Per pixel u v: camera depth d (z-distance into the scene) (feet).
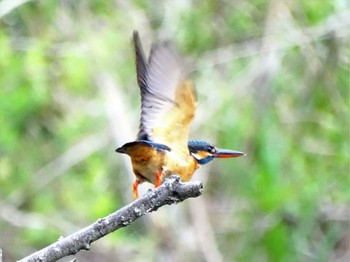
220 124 41.29
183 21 43.16
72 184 46.09
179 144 17.74
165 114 17.84
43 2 44.29
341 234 44.27
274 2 42.88
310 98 43.01
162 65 17.53
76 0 44.80
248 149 41.52
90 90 45.09
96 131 44.98
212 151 21.17
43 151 45.93
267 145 41.16
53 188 46.24
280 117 42.52
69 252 14.53
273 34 42.65
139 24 43.86
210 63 42.96
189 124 17.87
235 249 43.86
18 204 46.39
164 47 17.46
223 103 41.29
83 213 45.55
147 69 17.44
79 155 44.68
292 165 42.65
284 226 42.70
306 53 42.45
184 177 17.42
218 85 42.04
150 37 43.04
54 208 45.98
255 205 43.32
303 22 42.65
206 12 43.75
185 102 17.75
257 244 43.62
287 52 43.24
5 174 44.83
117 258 44.29
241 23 44.16
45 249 14.47
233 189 43.16
